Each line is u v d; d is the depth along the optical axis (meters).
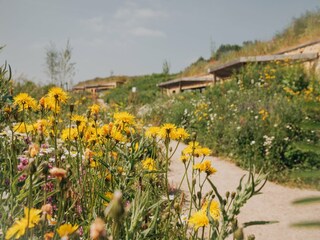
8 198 1.63
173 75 34.22
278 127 6.93
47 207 1.33
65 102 2.37
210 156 7.70
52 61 9.27
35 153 1.62
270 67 12.22
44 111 2.47
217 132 8.32
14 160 1.96
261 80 11.35
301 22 16.47
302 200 0.80
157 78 32.88
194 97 14.56
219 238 1.54
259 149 6.75
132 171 2.05
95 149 2.76
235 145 7.45
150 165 2.41
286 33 17.78
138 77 36.94
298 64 11.70
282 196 5.03
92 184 2.20
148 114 12.74
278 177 5.81
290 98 9.60
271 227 3.95
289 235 3.72
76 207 2.02
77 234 1.20
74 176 2.31
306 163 5.99
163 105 14.70
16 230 1.18
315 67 12.09
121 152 2.05
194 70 26.67
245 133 7.40
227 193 1.76
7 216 1.55
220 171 6.33
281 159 6.36
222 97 11.57
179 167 6.30
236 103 10.12
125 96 24.64
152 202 2.07
